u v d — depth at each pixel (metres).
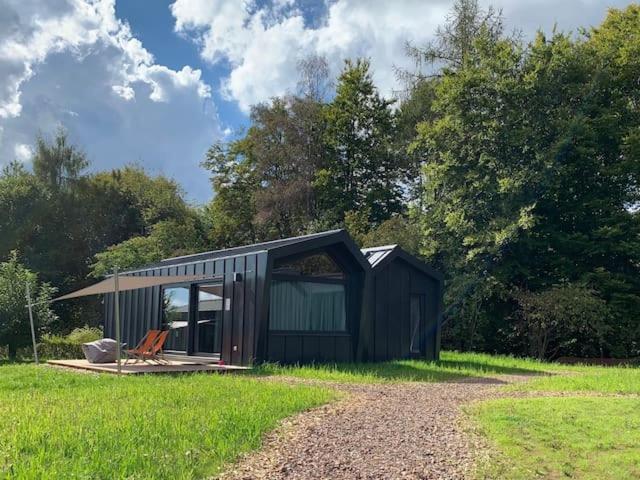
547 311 23.33
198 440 6.29
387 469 5.65
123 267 28.53
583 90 25.52
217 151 38.28
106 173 41.03
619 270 26.11
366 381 11.98
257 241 36.12
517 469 5.66
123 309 19.86
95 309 31.23
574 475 5.52
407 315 17.59
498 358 20.02
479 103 26.08
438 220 27.00
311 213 34.66
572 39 26.62
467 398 9.88
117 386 10.15
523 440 6.67
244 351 14.27
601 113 25.84
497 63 25.84
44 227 33.34
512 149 25.52
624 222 25.11
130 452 5.72
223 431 6.64
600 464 5.80
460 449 6.36
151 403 8.21
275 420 7.41
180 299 17.00
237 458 5.85
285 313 14.82
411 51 31.41
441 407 8.88
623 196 26.19
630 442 6.53
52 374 12.55
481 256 26.03
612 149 26.31
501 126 25.25
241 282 14.66
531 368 16.16
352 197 35.97
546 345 24.92
